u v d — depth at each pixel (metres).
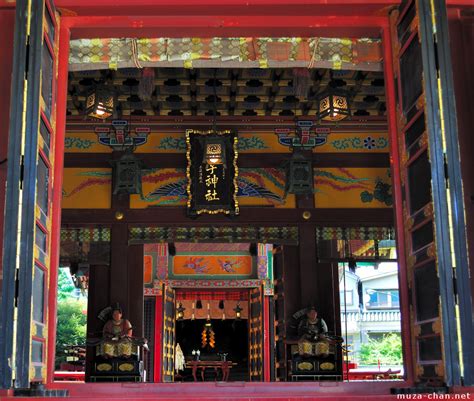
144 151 12.44
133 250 12.16
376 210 12.31
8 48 6.70
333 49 7.92
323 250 12.98
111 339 11.18
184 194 12.27
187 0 7.00
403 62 6.88
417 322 6.31
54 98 6.80
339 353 12.11
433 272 5.91
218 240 12.15
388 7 7.09
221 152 10.89
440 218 5.69
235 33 7.40
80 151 12.36
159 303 18.56
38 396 5.57
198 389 6.41
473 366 5.41
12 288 5.39
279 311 12.68
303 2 7.01
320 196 12.36
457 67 6.88
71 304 26.28
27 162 5.68
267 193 12.34
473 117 6.74
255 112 12.57
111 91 10.28
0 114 6.52
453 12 7.03
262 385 6.38
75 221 12.05
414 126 6.55
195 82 11.28
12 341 5.30
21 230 5.52
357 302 30.70
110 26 7.27
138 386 6.37
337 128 12.66
